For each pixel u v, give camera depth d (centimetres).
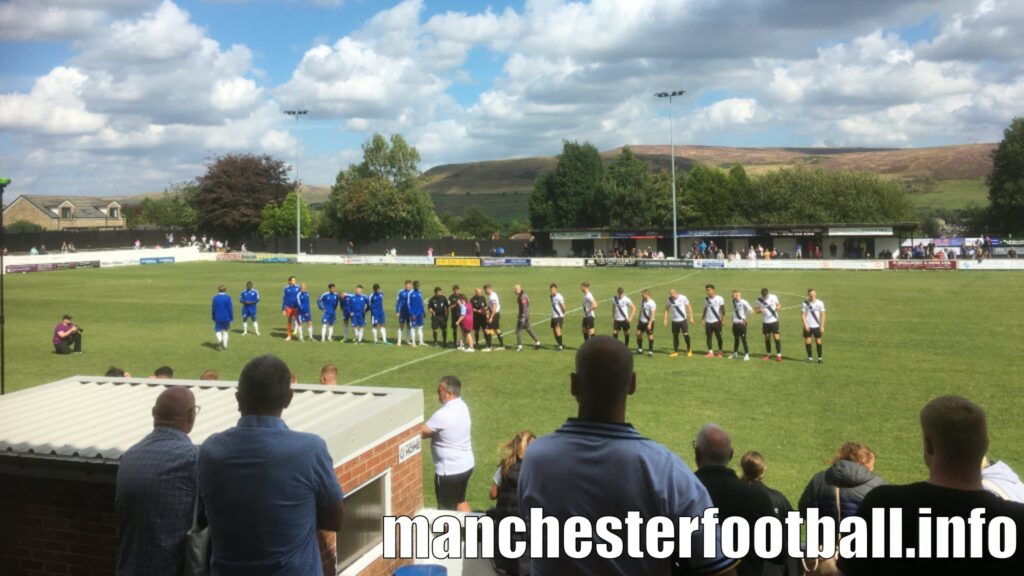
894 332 2450
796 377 1769
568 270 5628
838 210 8412
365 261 6550
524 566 411
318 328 2764
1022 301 3256
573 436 290
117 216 12150
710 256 6122
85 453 526
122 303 3488
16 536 555
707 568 279
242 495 367
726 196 8769
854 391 1600
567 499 282
